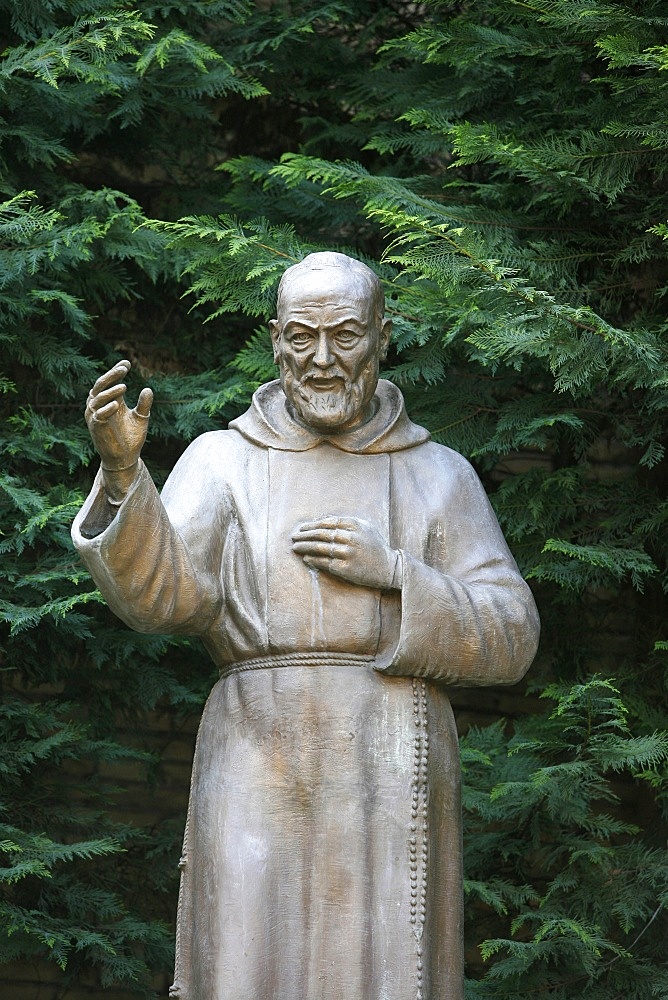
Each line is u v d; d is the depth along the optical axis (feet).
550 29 54.24
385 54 60.54
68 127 59.62
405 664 35.94
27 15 56.34
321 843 35.42
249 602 36.65
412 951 35.14
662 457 54.13
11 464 55.83
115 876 56.59
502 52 54.39
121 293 58.03
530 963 49.70
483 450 53.16
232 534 37.24
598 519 55.21
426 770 35.94
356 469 37.70
